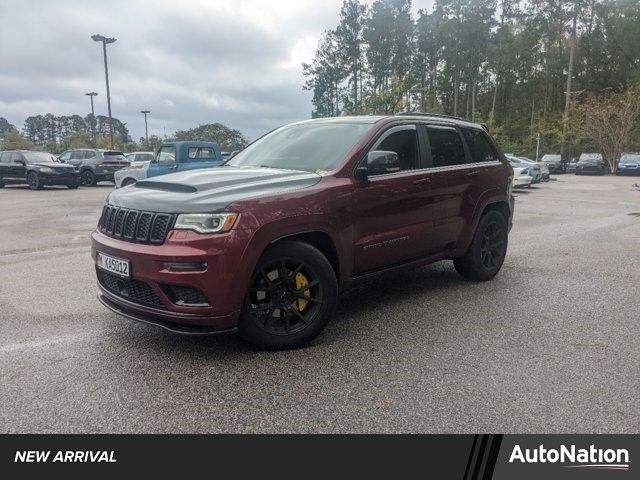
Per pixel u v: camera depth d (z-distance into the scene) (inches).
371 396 130.8
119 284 157.0
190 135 2952.8
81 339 167.5
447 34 2442.2
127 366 147.3
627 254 310.3
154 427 117.5
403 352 158.1
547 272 262.1
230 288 141.8
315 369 146.0
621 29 2395.4
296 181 162.6
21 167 891.4
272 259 151.1
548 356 155.0
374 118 200.1
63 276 255.9
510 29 2544.3
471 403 127.1
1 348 159.9
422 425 118.1
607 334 173.3
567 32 2482.8
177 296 143.3
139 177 613.0
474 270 235.3
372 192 177.2
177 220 141.9
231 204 143.3
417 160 201.9
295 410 124.3
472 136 235.0
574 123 2028.8
